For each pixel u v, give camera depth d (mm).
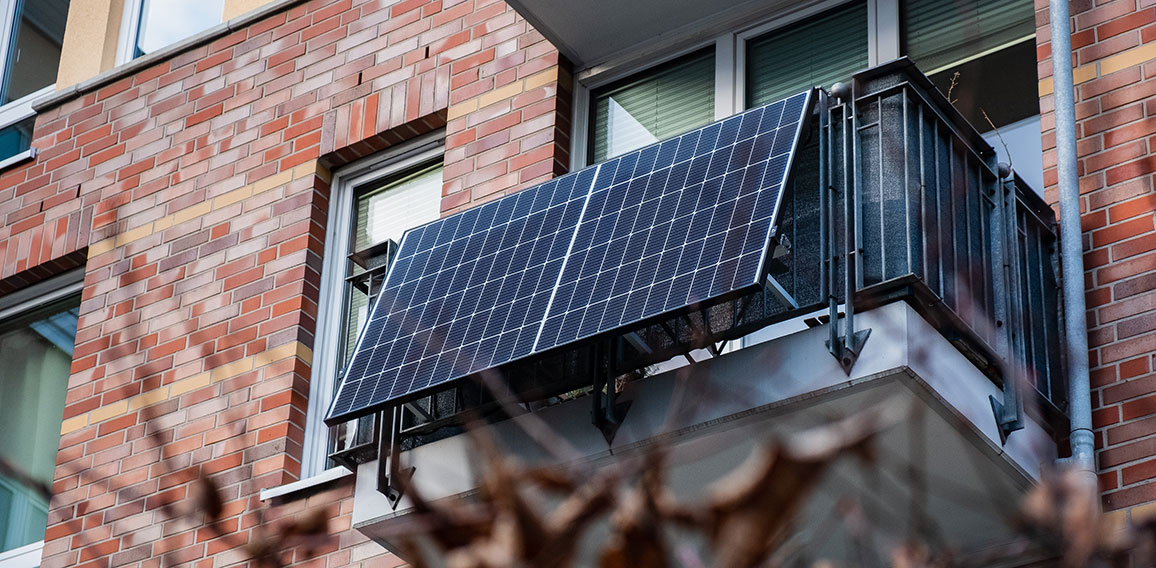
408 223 9297
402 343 6812
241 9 10797
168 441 9039
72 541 9023
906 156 6035
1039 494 2551
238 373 9070
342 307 9227
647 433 6016
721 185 6312
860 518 2566
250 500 8484
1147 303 6391
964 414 5676
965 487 6027
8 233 10773
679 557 1929
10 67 11812
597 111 8938
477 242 7246
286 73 10078
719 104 8453
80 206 10531
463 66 9297
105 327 9844
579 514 1937
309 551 2582
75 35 11555
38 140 11086
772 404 5672
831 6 8375
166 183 10211
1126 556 2449
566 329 6102
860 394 5598
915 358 5211
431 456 6633
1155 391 6176
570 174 7285
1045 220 6758
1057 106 6879
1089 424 6129
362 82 9695
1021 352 6102
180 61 10695
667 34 8781
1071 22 7250
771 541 1877
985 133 7609
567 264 6566
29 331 10562
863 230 6016
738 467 6035
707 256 5926
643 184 6758
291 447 8672
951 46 7949
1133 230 6594
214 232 9758
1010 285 6262
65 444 9500
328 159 9648
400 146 9492
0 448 10062
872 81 6359
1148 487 5996
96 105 10953
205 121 10281
